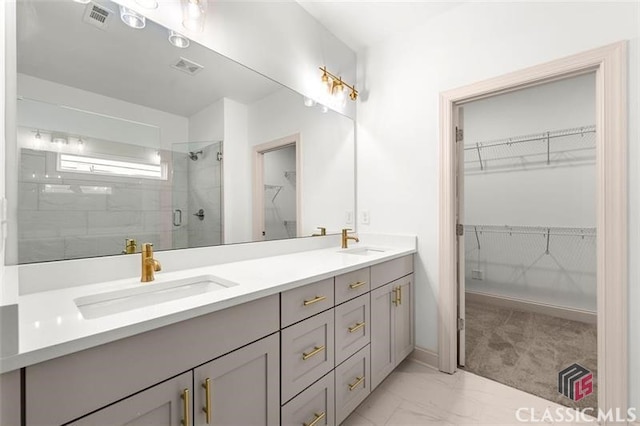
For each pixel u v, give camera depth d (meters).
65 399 0.61
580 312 2.82
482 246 3.45
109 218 1.15
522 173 3.18
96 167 1.12
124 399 0.70
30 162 0.98
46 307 0.82
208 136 1.49
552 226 3.01
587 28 1.49
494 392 1.74
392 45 2.26
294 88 1.94
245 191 1.67
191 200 1.42
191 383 0.82
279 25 1.84
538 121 3.07
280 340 1.09
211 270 1.35
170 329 0.78
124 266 1.17
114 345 0.68
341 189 2.33
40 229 0.99
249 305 0.98
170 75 1.35
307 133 2.04
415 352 2.12
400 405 1.63
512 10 1.72
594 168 2.78
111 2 1.17
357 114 2.46
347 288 1.45
